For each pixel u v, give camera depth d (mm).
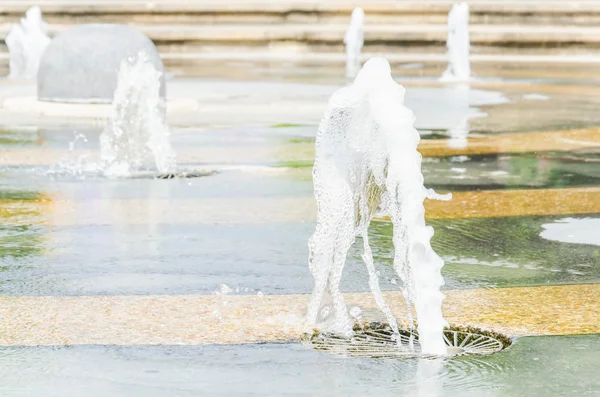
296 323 8297
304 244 11305
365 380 6953
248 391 6742
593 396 6648
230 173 16344
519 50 50188
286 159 17891
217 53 50500
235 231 11961
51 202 13797
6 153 18312
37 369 7160
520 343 7785
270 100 28875
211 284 9539
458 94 31969
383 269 10102
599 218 12844
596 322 8336
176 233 11844
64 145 19406
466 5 39438
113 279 9727
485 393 6695
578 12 52062
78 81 24828
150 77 18266
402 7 52438
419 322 7773
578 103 28578
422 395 6660
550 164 17344
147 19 52250
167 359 7387
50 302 8906
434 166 17078
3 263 10367
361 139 8234
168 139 18953
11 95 30344
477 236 11789
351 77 37906
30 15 43281
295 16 52688
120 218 12711
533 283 9633
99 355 7465
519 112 26172
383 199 8422
